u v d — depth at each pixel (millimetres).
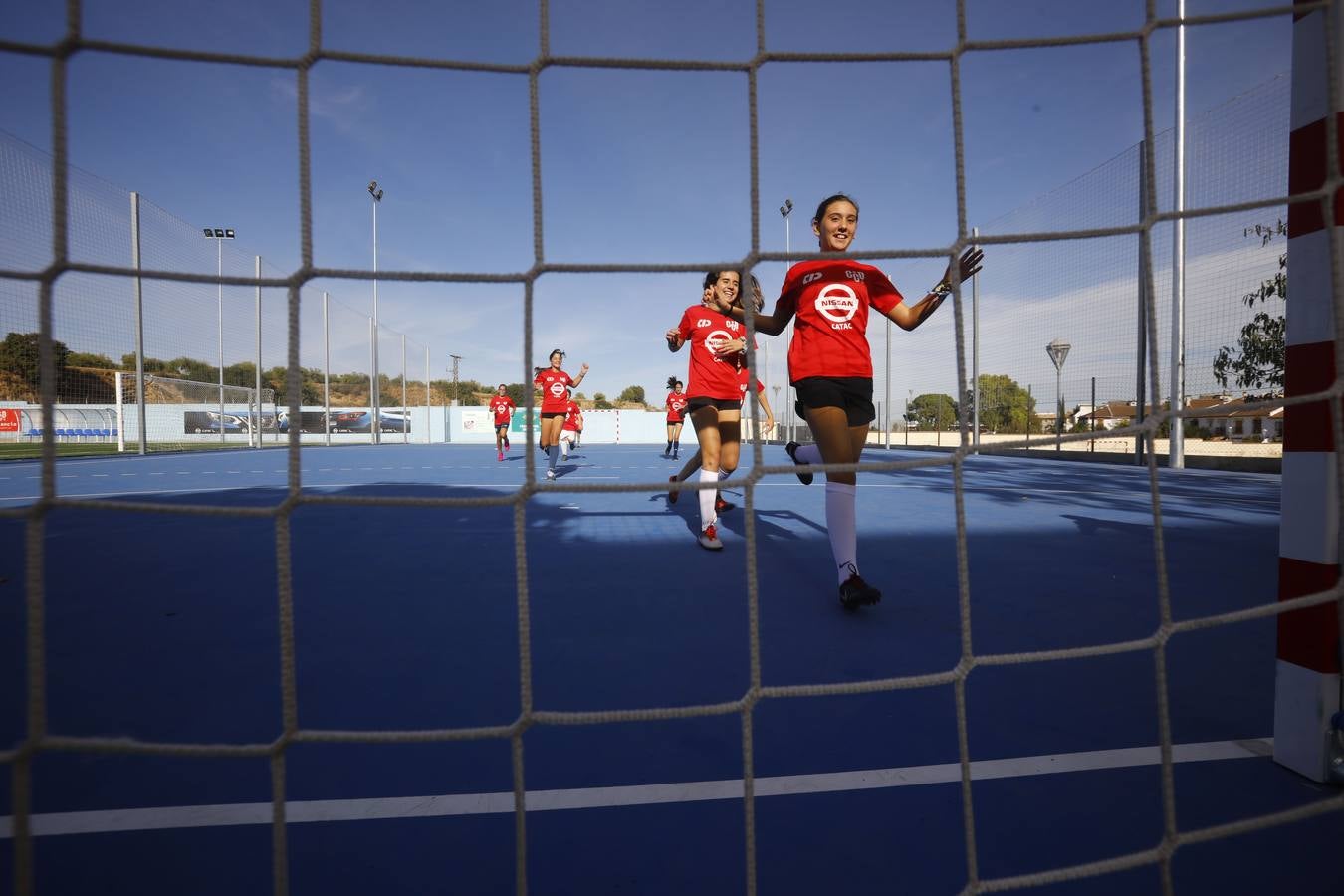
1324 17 1306
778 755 1506
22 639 2260
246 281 1079
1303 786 1394
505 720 1664
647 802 1326
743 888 1087
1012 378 13445
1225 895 1082
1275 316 8305
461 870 1134
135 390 16812
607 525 4797
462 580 3111
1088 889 1101
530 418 1094
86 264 977
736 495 7035
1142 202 10273
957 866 1145
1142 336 10633
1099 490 7367
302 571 3299
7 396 16438
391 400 29125
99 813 1290
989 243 1257
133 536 4312
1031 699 1808
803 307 2730
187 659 2080
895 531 4555
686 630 2369
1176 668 2035
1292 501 1444
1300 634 1432
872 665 2033
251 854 1177
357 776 1422
